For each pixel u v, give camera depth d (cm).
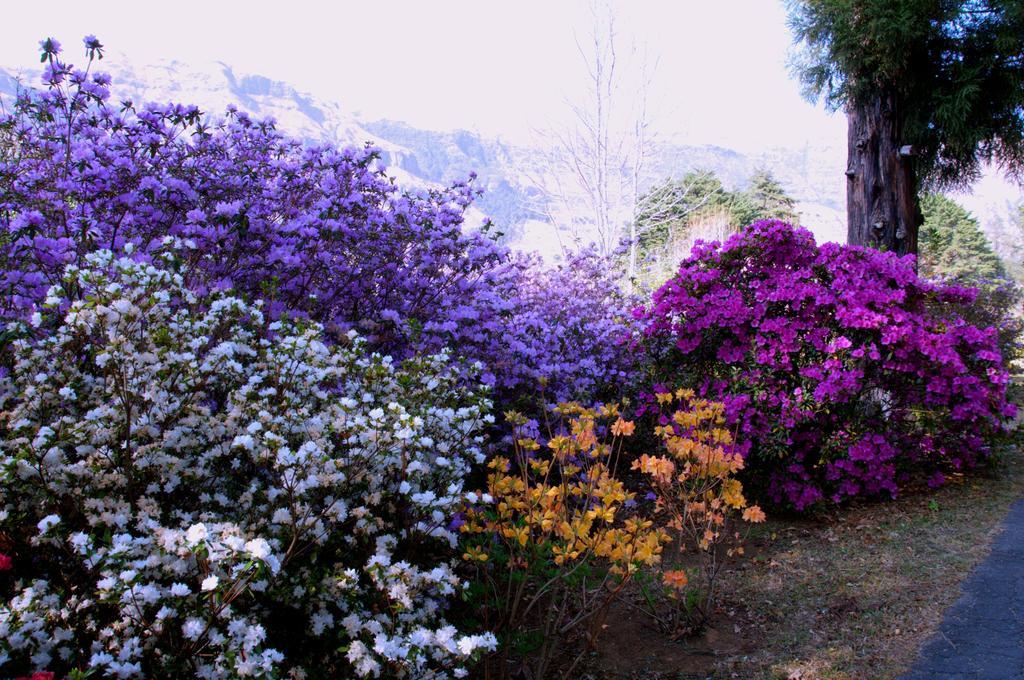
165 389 240
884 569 350
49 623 174
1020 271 4844
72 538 176
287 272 414
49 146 392
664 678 262
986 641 270
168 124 410
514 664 270
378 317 453
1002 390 494
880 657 265
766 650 280
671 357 520
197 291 336
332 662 211
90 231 344
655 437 517
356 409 251
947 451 506
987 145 842
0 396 248
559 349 532
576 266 766
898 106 768
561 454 287
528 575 263
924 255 1291
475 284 511
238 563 173
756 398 455
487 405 284
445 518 243
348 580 199
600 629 265
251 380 249
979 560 352
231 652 162
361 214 446
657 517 440
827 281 493
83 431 212
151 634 174
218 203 395
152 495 226
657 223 1480
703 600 321
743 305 485
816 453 465
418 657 184
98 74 392
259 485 228
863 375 475
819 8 779
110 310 225
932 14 741
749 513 309
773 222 487
